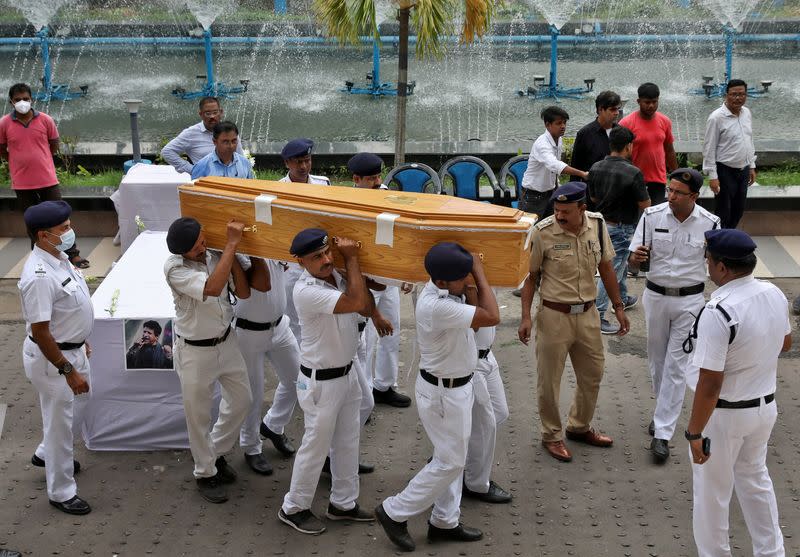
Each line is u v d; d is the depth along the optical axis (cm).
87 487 570
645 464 595
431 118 1642
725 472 465
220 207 523
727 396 454
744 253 443
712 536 478
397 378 712
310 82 1973
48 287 511
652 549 508
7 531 525
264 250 517
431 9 934
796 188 1000
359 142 1198
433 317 466
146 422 603
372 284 526
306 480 514
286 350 584
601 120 840
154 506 551
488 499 554
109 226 1007
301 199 506
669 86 1900
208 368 532
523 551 507
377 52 1839
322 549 511
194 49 2388
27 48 2378
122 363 588
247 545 514
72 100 1842
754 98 1777
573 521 535
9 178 1069
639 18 2516
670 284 591
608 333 784
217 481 566
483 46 2334
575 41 2370
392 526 508
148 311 589
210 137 812
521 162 970
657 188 871
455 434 486
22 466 593
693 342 585
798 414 651
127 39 2430
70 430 538
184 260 522
